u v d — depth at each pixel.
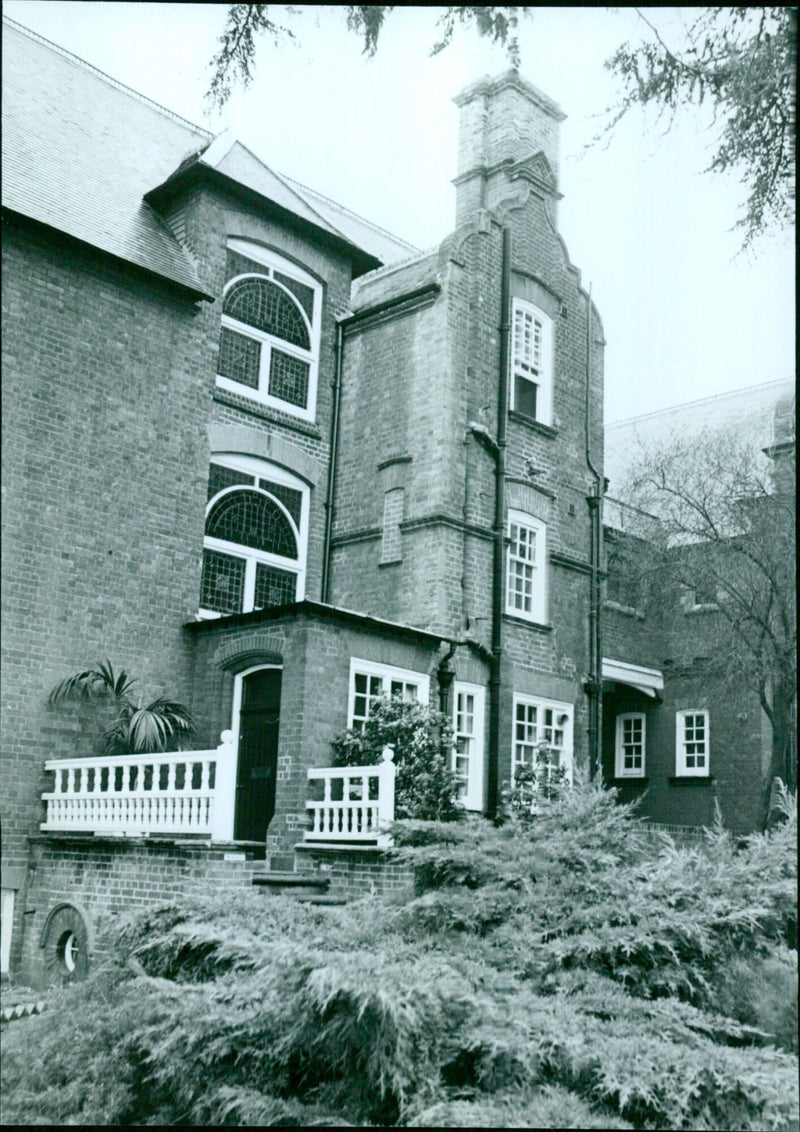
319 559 15.23
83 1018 6.29
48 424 12.07
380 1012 5.00
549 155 17.19
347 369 15.99
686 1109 5.06
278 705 12.63
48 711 11.71
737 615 15.43
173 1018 5.68
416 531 14.36
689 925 6.46
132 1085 5.86
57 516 12.03
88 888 10.58
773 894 7.11
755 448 17.31
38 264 12.23
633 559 16.56
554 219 17.08
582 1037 5.23
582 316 17.38
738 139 10.68
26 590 11.67
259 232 15.05
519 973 6.16
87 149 14.41
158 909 7.15
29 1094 5.89
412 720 11.98
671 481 16.16
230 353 14.55
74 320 12.49
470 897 6.97
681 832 17.62
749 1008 6.67
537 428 16.03
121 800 10.70
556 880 7.15
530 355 16.34
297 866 11.12
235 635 12.72
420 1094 5.05
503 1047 5.04
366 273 17.45
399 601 14.34
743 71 10.15
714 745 18.61
